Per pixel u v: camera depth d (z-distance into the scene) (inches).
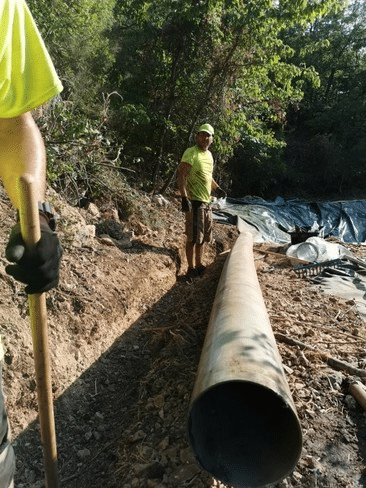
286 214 496.4
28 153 65.2
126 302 211.3
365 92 1070.4
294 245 311.6
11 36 61.1
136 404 148.1
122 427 140.1
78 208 283.1
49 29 360.2
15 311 156.5
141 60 413.4
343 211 516.4
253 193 735.1
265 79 440.8
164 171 454.6
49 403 75.1
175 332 181.9
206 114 427.5
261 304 147.6
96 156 319.3
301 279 258.1
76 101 342.0
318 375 142.6
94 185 311.0
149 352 188.7
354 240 483.8
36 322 69.5
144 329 196.7
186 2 383.6
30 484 120.2
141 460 117.4
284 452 92.7
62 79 347.3
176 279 281.0
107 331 190.2
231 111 440.8
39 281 55.6
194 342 173.3
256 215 454.3
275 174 783.7
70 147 290.8
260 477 90.5
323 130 989.2
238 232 390.3
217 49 400.5
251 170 690.8
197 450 92.5
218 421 100.6
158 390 149.1
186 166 269.0
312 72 434.0
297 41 735.1
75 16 413.4
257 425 99.9
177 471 109.9
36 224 54.5
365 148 882.8
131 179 406.3
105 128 344.8
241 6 388.5
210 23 384.5
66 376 156.6
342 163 880.9
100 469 123.7
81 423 145.0
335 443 116.6
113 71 413.4
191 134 423.5
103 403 156.6
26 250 54.9
